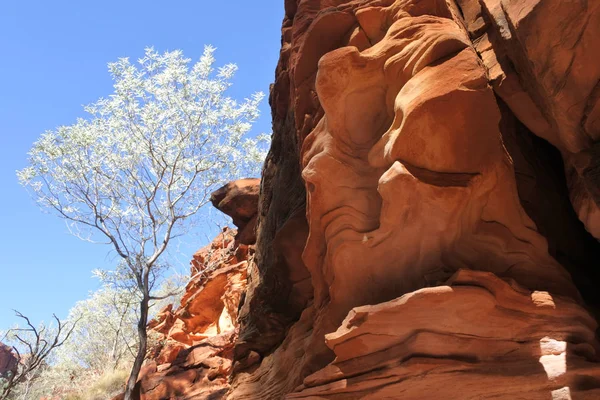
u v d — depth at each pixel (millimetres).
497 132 5605
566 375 4824
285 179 10273
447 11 6598
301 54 7930
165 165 14781
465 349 5203
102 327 19609
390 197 5574
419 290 5242
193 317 17375
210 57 16031
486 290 5203
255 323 10445
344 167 6383
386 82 6266
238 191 15555
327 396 5820
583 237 7066
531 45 5156
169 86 15617
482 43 6945
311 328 8633
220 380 13055
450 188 5438
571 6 4812
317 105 7844
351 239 6172
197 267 18891
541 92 5695
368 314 5422
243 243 16422
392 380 5332
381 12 6953
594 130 5496
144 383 13641
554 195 7020
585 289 6605
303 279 9539
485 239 5754
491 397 5020
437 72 5672
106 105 15164
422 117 5488
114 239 13828
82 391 17672
